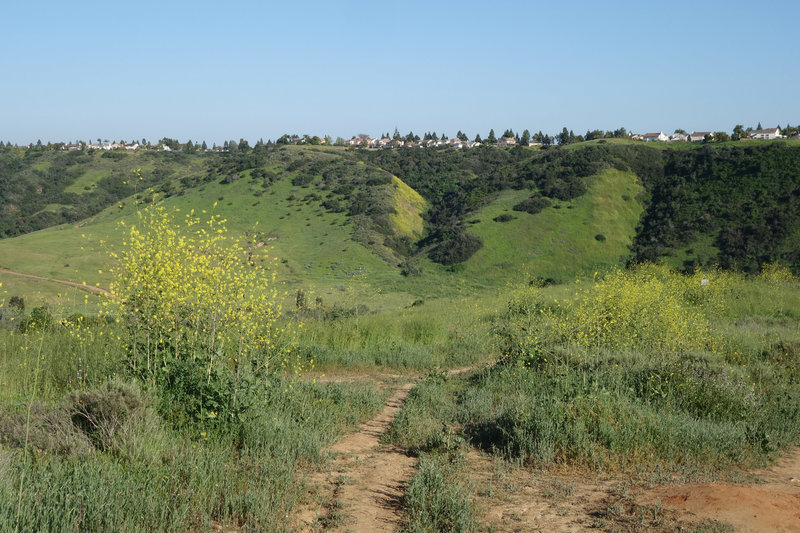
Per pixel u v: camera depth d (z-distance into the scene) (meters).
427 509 5.03
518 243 79.38
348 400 9.29
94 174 159.12
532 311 17.58
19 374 7.95
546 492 5.56
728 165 84.44
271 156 127.94
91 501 4.31
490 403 9.38
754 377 10.84
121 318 7.69
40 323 10.27
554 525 4.76
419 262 79.62
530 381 10.55
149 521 4.34
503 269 74.25
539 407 7.80
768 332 17.09
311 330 16.34
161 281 7.41
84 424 6.02
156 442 5.83
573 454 6.73
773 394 9.74
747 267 62.03
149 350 7.45
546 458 6.55
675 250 70.75
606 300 13.69
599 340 11.89
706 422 7.71
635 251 75.38
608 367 10.57
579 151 100.50
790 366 12.07
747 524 4.48
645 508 4.97
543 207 86.44
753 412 8.43
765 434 7.36
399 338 17.81
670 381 9.35
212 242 7.99
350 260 78.75
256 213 99.06
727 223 72.19
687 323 13.67
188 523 4.43
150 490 4.61
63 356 8.70
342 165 120.38
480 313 23.02
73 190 147.88
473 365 14.74
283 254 79.88
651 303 13.93
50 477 4.60
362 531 4.63
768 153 82.94
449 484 5.59
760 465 6.79
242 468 5.68
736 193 77.69
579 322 12.37
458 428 8.26
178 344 7.55
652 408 8.30
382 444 7.54
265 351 8.52
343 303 23.92
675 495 5.18
